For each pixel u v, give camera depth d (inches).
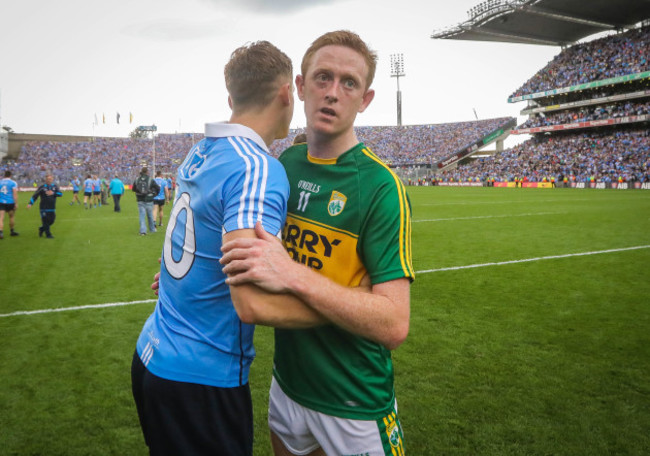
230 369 51.9
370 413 56.4
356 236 53.6
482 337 156.9
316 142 57.3
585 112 1833.2
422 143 2407.7
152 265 282.8
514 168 1841.8
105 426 103.5
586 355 140.9
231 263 42.6
